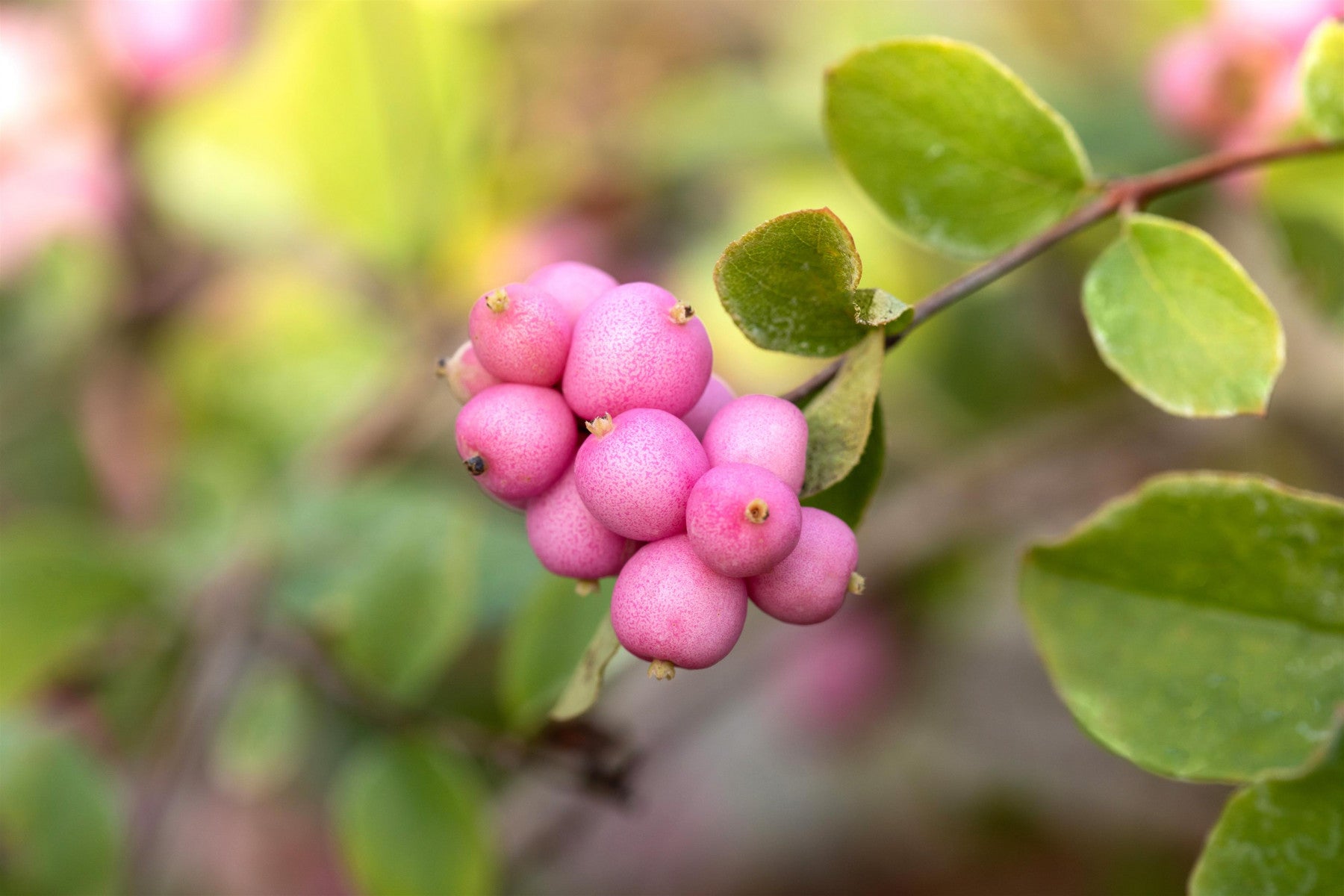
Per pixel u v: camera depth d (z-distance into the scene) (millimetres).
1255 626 222
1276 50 279
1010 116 229
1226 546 220
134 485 412
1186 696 221
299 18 345
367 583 270
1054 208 232
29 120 372
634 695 407
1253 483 218
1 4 373
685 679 411
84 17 371
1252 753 218
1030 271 391
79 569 296
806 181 397
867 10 386
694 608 200
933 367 403
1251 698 220
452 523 276
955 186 232
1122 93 334
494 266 384
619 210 410
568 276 213
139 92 378
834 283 209
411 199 366
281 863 394
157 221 399
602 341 204
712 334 386
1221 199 319
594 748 265
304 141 356
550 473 208
